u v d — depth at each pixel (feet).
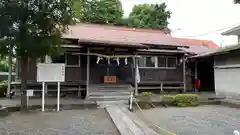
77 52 40.78
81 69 41.06
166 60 47.03
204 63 54.44
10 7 23.02
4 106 28.27
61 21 25.73
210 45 75.05
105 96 35.78
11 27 23.97
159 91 47.09
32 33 24.84
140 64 45.21
